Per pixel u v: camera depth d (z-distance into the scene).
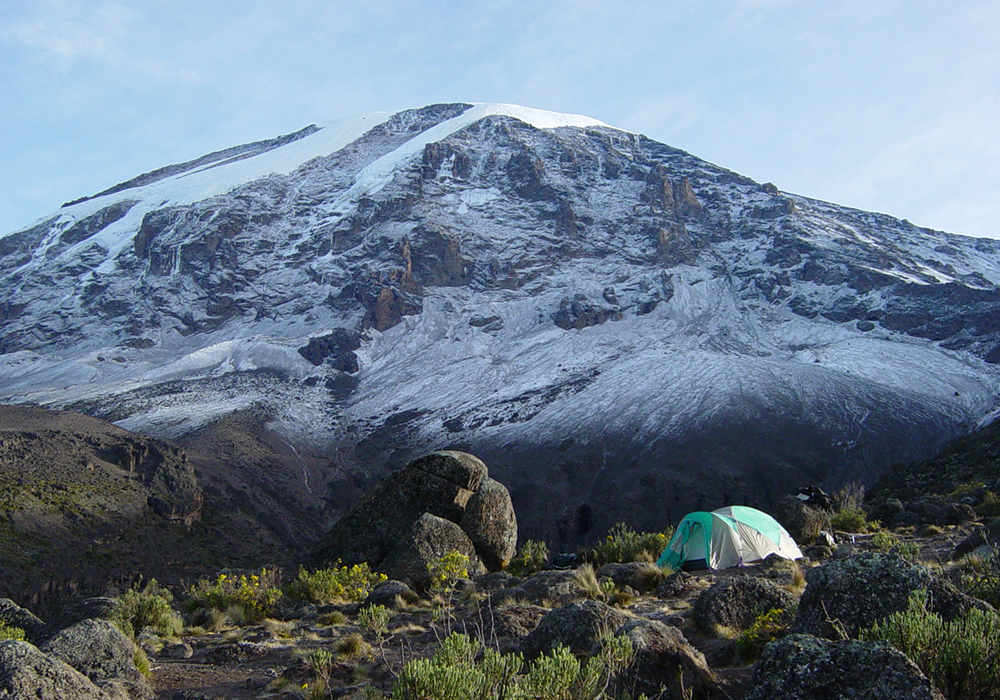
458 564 18.31
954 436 130.75
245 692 10.15
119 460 102.06
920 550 17.92
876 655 6.34
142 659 11.64
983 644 6.85
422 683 6.35
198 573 81.75
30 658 8.32
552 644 9.37
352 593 18.69
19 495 78.94
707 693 8.04
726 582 11.68
